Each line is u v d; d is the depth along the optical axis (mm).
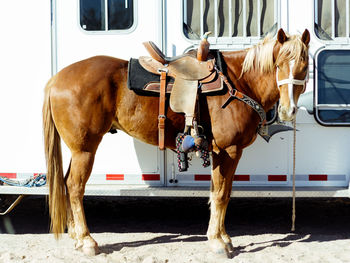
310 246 4016
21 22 4434
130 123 3865
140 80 3783
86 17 4430
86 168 3814
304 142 4383
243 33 4348
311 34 4320
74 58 4449
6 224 4875
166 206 5750
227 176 3742
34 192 4355
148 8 4391
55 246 4086
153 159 4441
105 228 4699
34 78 4449
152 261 3605
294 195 4082
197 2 4367
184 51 4391
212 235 3791
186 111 3645
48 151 3875
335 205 5703
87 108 3756
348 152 4375
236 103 3697
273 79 3721
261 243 4121
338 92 4359
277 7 4309
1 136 4484
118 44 4430
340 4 4316
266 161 4418
